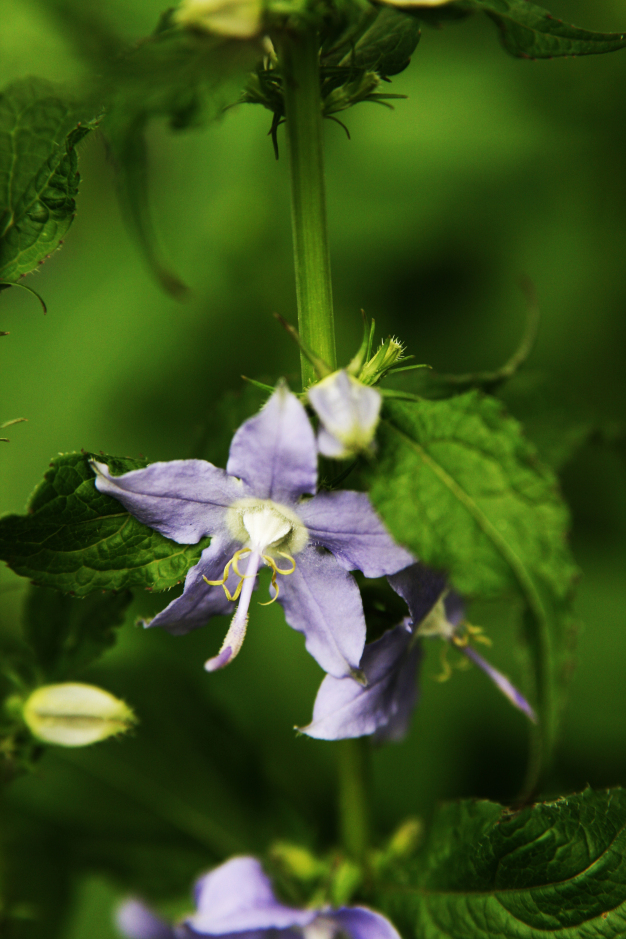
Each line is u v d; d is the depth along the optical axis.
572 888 0.33
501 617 0.43
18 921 0.36
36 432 0.51
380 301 0.51
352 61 0.32
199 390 0.51
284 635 0.43
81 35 0.37
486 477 0.31
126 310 0.51
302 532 0.32
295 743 0.40
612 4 0.48
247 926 0.33
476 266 0.51
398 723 0.34
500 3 0.32
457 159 0.49
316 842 0.37
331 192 0.50
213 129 0.50
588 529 0.48
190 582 0.32
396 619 0.32
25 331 0.53
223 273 0.50
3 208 0.32
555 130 0.50
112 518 0.32
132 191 0.34
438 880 0.34
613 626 0.44
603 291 0.50
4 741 0.35
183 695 0.37
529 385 0.36
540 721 0.31
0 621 0.40
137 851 0.37
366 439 0.31
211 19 0.30
